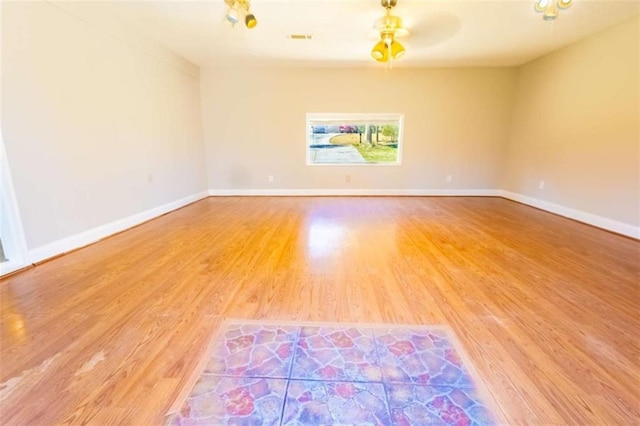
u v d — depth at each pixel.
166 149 4.45
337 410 1.16
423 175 5.84
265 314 1.81
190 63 5.12
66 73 2.79
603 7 3.04
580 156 3.99
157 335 1.61
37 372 1.34
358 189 5.92
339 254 2.79
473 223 3.90
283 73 5.50
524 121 5.14
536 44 4.14
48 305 1.89
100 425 1.09
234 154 5.79
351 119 5.69
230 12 2.93
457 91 5.50
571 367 1.38
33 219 2.52
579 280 2.25
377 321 1.74
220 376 1.33
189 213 4.47
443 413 1.14
